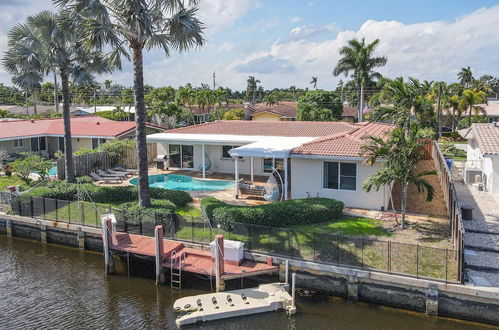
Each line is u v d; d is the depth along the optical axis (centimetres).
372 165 2155
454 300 1416
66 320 1502
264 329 1423
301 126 3494
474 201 2452
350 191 2273
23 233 2359
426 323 1422
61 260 2059
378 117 2720
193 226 1933
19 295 1691
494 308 1363
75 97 11112
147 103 8181
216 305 1528
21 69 2636
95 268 1961
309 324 1445
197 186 2884
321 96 7031
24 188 2722
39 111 8006
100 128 4288
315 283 1638
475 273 1500
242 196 2575
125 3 1986
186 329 1438
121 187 2562
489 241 1789
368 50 6150
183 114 7231
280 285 1656
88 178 2936
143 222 2033
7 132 4119
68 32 2411
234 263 1723
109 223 1888
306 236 1817
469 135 3500
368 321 1451
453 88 6619
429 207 2286
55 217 2264
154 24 2198
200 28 2172
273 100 9462
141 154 2166
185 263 1750
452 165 3541
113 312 1557
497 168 2598
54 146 4456
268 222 1958
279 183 2861
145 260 1969
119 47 2314
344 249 1706
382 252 1666
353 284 1554
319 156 2252
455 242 1636
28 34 2597
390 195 2392
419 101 3316
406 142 1891
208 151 3372
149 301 1639
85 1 2053
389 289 1511
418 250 1545
